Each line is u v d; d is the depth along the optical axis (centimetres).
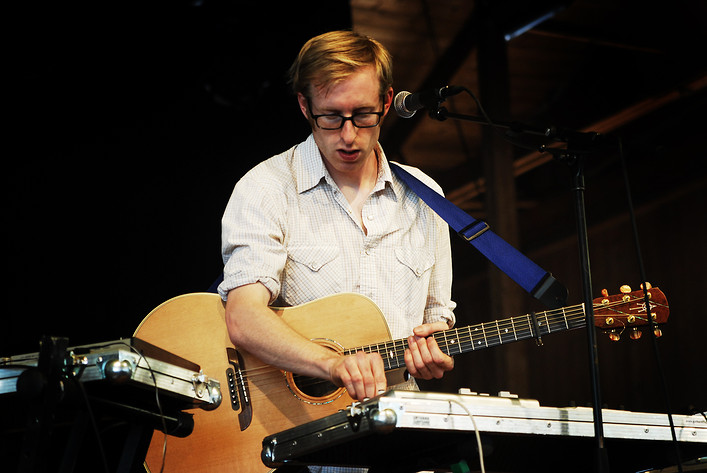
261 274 236
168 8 552
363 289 252
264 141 588
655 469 213
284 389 244
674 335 719
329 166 259
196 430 241
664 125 715
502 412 173
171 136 582
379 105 239
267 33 566
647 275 745
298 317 247
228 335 251
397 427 159
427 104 231
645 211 748
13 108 554
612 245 758
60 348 161
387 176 261
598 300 238
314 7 571
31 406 159
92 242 570
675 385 707
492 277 692
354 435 163
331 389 248
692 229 716
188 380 182
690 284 716
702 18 652
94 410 178
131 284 573
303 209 255
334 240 254
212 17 557
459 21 638
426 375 230
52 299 560
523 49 668
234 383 245
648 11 648
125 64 565
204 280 583
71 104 566
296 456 178
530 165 743
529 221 771
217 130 586
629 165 749
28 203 561
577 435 183
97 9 545
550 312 241
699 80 684
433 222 272
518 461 201
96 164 573
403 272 257
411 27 630
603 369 742
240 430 241
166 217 581
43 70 550
